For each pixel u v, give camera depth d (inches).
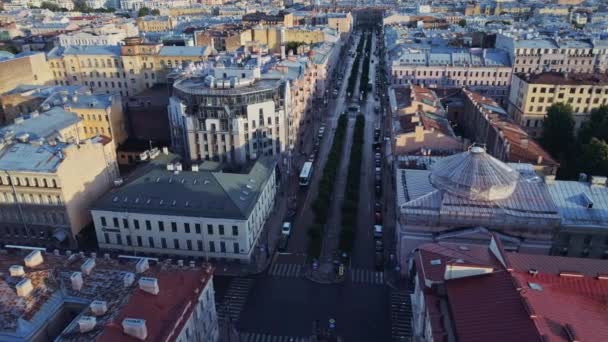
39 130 5605.3
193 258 4589.1
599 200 3996.1
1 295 2778.1
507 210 3826.3
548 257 2938.0
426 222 3905.0
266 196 5147.6
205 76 6230.3
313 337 3644.2
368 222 5265.8
